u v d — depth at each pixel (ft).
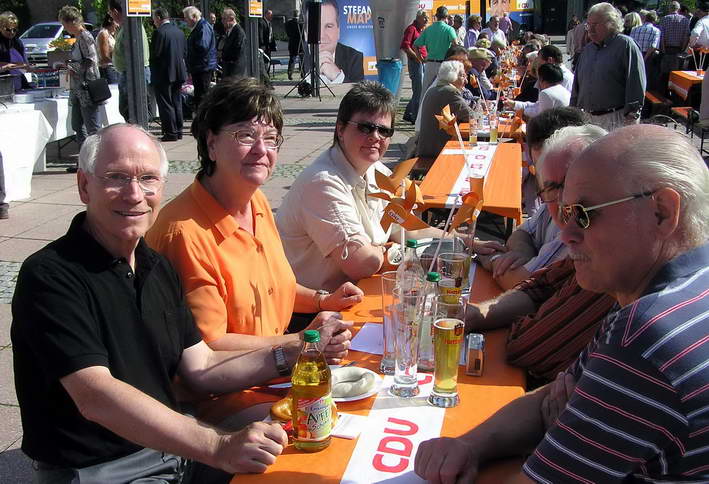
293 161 31.27
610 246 4.77
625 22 48.32
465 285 8.81
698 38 46.50
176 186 26.50
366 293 9.96
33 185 26.43
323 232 10.70
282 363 7.45
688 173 4.56
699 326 4.27
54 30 74.54
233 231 8.16
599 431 4.36
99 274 6.52
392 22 42.88
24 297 6.22
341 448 5.87
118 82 34.35
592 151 4.84
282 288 9.04
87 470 6.38
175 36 34.83
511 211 14.34
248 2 42.65
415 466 5.56
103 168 6.49
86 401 6.03
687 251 4.67
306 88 52.44
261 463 5.59
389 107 11.06
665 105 40.65
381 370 7.32
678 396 4.14
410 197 8.20
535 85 37.06
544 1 115.24
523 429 6.02
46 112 28.58
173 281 7.40
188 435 5.91
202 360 7.54
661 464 4.30
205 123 8.14
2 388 12.05
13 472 9.93
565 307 7.17
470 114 23.58
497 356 7.77
